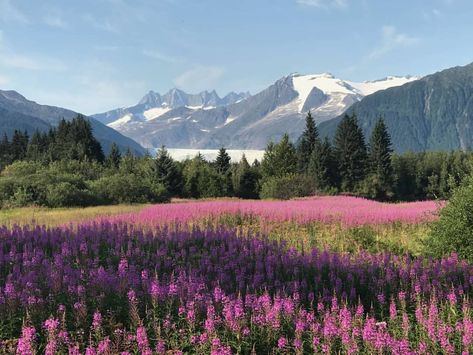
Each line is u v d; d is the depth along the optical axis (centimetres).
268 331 782
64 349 720
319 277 1077
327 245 1712
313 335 777
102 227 1766
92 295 909
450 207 1462
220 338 766
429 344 769
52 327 723
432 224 1536
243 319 792
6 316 812
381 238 1853
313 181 5534
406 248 1692
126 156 8856
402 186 9388
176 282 990
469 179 1501
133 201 4269
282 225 2183
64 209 3391
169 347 756
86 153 9806
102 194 4156
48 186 3775
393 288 1042
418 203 3972
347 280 1102
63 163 6394
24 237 1513
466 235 1389
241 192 7081
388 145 8712
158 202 4472
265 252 1409
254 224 2238
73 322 812
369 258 1302
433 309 829
